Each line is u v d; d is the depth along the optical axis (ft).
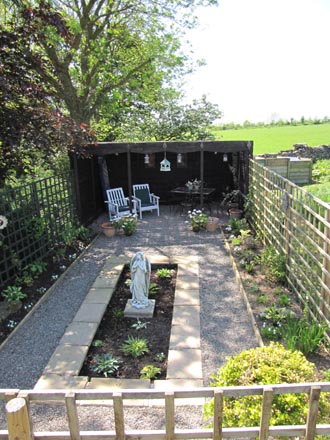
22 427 7.18
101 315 18.92
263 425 7.88
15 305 19.33
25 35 24.08
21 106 23.84
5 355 15.84
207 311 19.03
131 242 30.86
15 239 22.56
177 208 42.37
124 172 43.98
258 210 29.71
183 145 35.29
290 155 63.77
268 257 23.03
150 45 42.39
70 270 25.09
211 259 26.32
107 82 43.73
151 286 21.90
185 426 11.56
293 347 14.08
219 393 7.64
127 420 11.88
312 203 17.52
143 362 15.28
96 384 13.76
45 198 26.63
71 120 27.84
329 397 9.45
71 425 7.83
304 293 18.56
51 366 14.87
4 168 24.80
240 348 15.80
